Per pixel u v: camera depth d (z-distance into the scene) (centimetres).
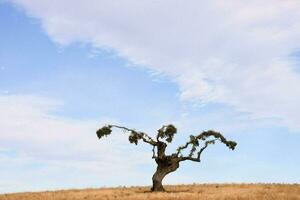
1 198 4725
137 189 5662
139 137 5331
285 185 5541
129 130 5356
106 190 5469
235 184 5784
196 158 5400
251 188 5194
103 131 5312
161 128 5306
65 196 4741
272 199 4094
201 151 5428
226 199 4131
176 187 5794
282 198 4159
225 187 5403
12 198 4684
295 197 4241
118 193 5006
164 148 5338
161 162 5359
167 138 5291
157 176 5341
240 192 4781
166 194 4688
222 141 5450
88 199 4425
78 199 4450
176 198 4244
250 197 4253
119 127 5362
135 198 4334
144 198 4309
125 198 4369
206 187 5528
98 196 4675
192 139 5431
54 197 4653
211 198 4209
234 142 5466
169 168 5350
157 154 5347
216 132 5444
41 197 4684
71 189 5728
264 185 5547
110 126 5350
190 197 4312
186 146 5419
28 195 4959
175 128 5303
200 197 4300
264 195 4431
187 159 5394
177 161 5362
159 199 4206
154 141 5328
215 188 5322
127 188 5838
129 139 5344
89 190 5516
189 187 5662
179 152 5397
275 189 5031
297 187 5250
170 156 5344
